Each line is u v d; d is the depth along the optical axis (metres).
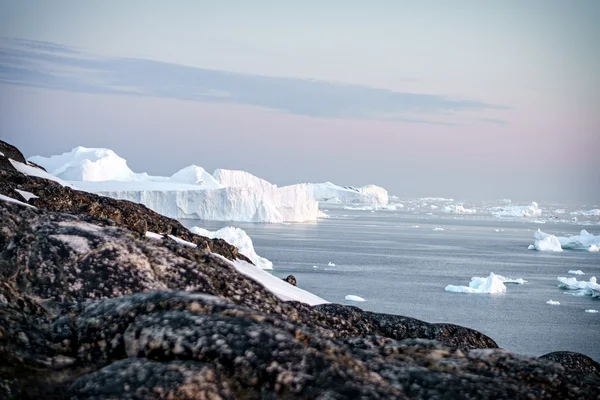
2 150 36.41
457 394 9.91
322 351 9.89
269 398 9.14
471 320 124.81
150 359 9.98
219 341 9.80
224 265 16.08
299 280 163.12
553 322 125.00
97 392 9.11
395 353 11.70
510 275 193.12
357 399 8.91
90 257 14.20
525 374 10.96
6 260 13.87
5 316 10.84
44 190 26.61
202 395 9.07
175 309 10.60
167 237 28.61
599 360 101.06
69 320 11.14
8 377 9.54
